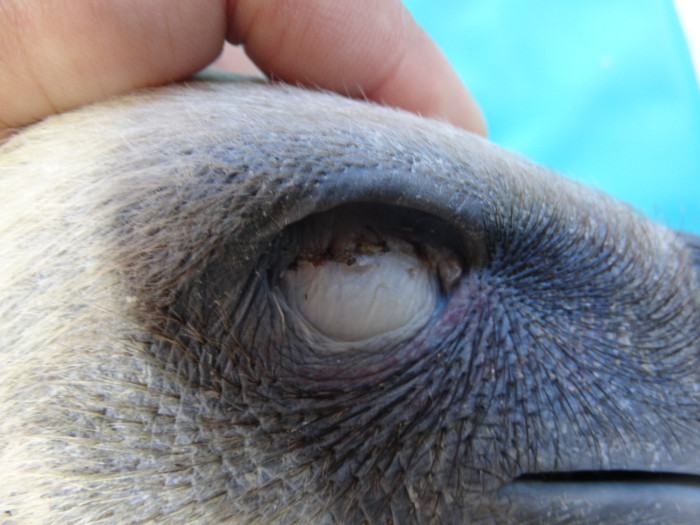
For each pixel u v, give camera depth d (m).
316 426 0.05
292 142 0.05
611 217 0.06
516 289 0.05
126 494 0.05
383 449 0.05
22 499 0.05
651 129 0.18
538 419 0.05
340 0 0.08
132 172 0.05
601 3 0.19
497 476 0.05
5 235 0.05
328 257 0.05
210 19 0.07
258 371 0.05
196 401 0.05
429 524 0.05
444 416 0.05
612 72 0.18
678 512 0.05
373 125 0.05
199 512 0.05
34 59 0.06
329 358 0.05
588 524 0.05
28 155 0.05
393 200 0.05
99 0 0.06
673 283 0.06
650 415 0.05
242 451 0.05
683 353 0.06
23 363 0.05
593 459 0.05
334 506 0.05
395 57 0.09
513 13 0.19
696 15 0.18
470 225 0.05
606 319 0.05
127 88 0.06
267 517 0.05
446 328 0.05
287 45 0.08
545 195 0.06
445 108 0.10
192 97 0.06
